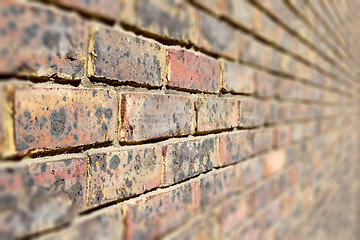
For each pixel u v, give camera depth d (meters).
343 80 2.14
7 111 0.33
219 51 0.63
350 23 2.16
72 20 0.38
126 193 0.44
